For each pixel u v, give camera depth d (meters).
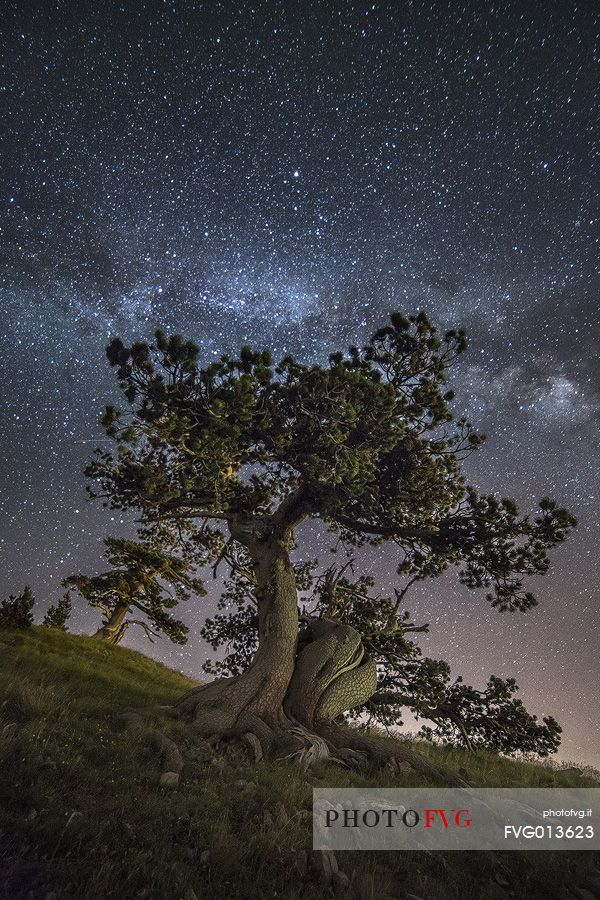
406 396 15.96
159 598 31.36
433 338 16.11
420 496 16.34
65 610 35.06
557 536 15.51
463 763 15.94
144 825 5.43
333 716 14.59
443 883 5.81
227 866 4.98
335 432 13.57
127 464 14.92
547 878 6.25
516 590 16.58
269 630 15.38
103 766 7.25
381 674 17.97
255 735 12.67
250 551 16.75
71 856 4.61
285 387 13.96
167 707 13.63
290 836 5.96
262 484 16.84
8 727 7.18
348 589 19.22
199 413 14.13
